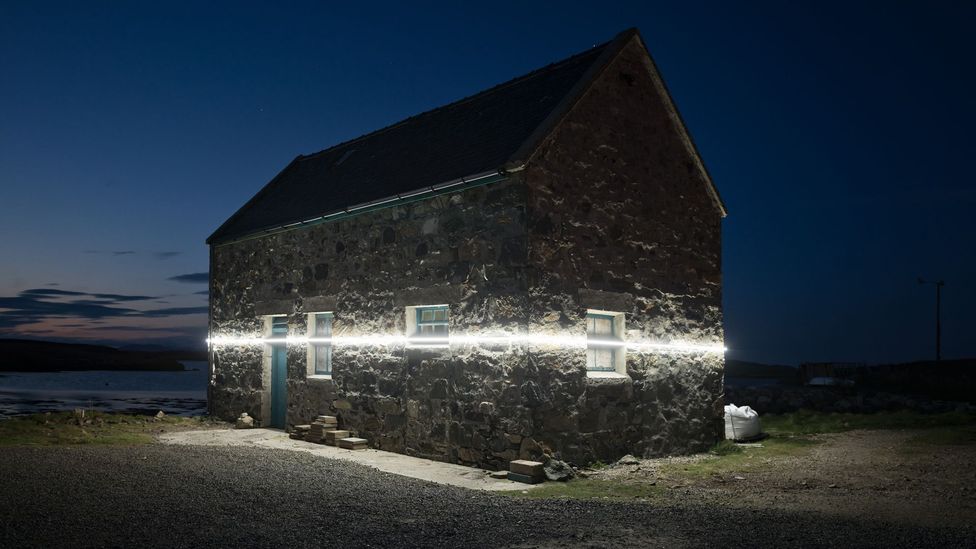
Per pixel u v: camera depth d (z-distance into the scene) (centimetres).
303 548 547
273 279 1420
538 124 1007
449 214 1038
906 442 1198
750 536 580
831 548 543
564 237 970
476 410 972
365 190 1234
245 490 765
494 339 954
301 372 1322
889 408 1884
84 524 605
